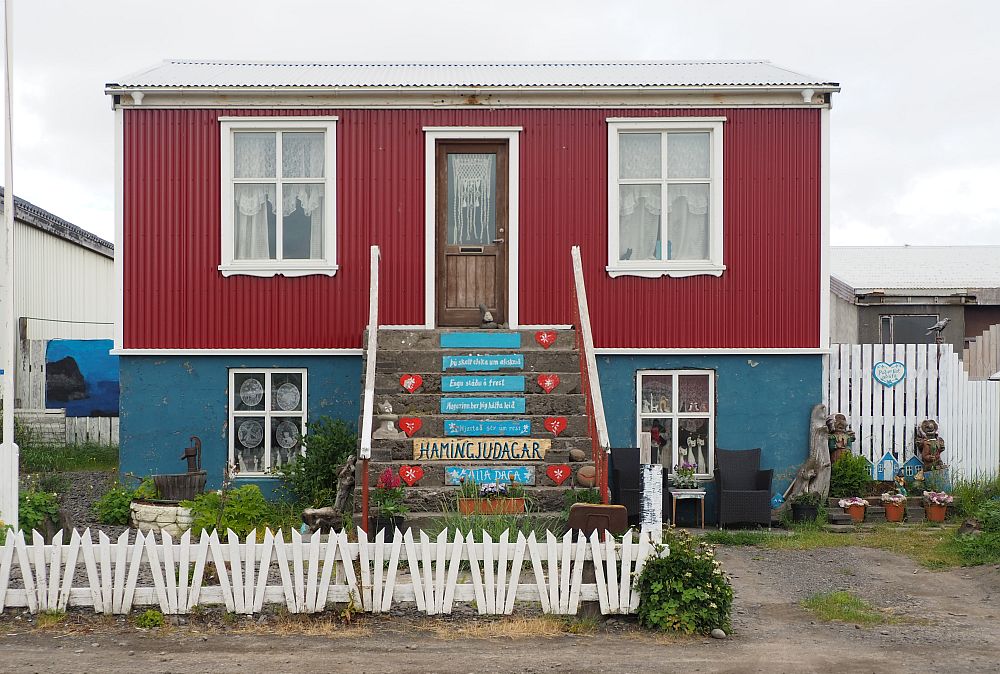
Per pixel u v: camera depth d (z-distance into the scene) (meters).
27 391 18.81
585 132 13.23
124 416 12.96
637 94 13.09
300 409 13.10
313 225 13.33
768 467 13.09
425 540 7.93
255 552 7.93
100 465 16.66
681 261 13.20
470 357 12.07
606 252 13.20
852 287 19.33
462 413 11.61
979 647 7.48
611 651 7.25
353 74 14.44
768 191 13.20
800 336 13.17
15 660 6.93
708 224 13.31
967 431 13.45
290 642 7.34
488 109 13.20
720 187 13.15
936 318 19.27
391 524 9.92
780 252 13.20
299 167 13.30
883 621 8.21
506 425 11.34
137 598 7.89
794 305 13.17
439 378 11.88
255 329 13.06
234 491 11.33
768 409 13.12
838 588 9.33
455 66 15.76
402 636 7.48
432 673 6.75
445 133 13.20
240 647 7.23
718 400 13.11
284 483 12.52
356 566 8.34
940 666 7.02
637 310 13.14
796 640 7.63
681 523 12.67
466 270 13.46
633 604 7.89
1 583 7.88
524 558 8.08
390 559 7.93
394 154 13.20
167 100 13.00
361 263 13.16
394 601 8.15
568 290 13.23
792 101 13.17
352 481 11.08
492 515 9.70
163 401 12.99
